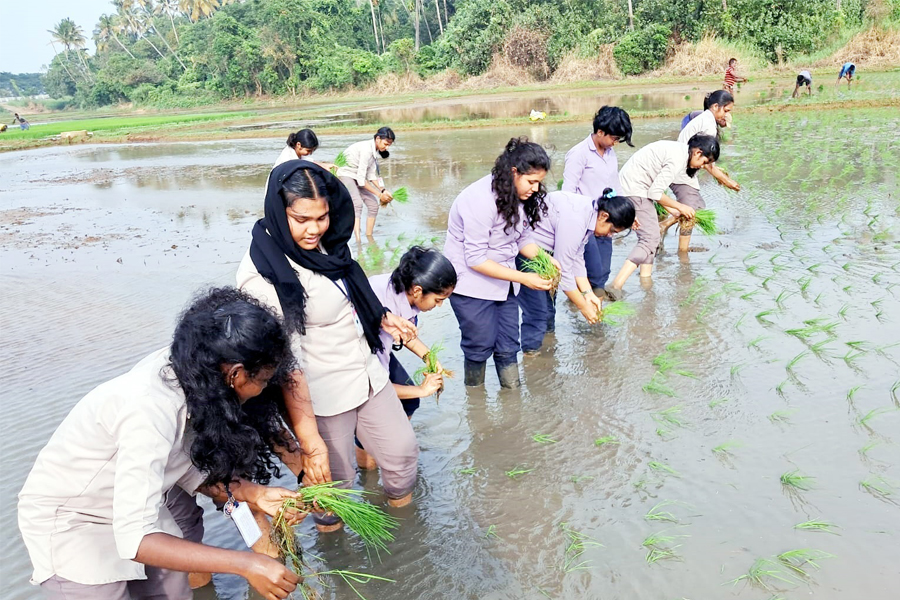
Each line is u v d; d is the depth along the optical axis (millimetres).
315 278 3043
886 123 15000
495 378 5340
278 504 2668
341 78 50500
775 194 9742
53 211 13938
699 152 6910
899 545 3199
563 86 36281
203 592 3275
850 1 31859
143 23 88000
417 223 10109
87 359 6004
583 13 40406
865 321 5508
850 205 8852
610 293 6301
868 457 3863
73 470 2260
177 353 2170
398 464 3568
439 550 3441
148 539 2133
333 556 3443
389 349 3781
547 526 3566
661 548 3311
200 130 30641
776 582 3033
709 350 5324
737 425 4293
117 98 74312
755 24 32531
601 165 6035
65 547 2289
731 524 3434
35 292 8156
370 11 63094
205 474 2725
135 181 17281
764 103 20203
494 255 4684
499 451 4309
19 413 5094
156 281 8188
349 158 8781
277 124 30609
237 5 63250
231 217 11773
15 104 99375
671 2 35406
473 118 24891
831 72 28141
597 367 5297
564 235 4914
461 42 44375
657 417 4492
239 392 2305
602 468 4020
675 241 8234
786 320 5680
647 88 30906
